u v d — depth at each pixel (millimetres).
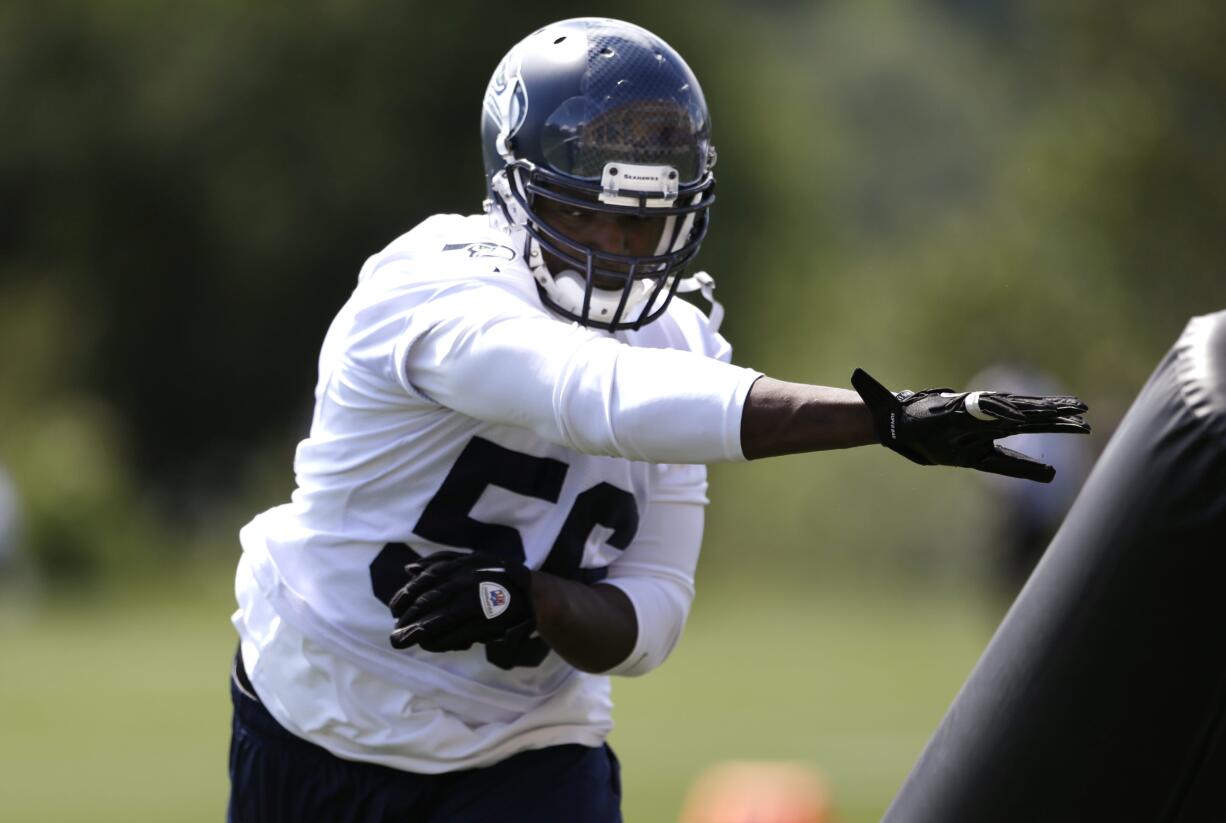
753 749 28734
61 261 102062
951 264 82875
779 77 108375
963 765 10141
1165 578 9508
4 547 64750
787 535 87688
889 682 38562
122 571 69875
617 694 36906
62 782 26484
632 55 9750
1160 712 9625
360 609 9984
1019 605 10188
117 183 101438
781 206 99438
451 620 9242
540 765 10375
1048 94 72188
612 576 10477
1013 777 9953
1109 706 9695
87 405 89438
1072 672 9773
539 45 9922
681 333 10562
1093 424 39312
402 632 9227
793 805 17141
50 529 68250
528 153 9766
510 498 9812
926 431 7949
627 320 10164
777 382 8430
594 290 9922
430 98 98188
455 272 9477
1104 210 65750
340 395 9805
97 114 100500
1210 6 64375
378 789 10242
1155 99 65250
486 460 9672
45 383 90688
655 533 10531
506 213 10008
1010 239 71312
